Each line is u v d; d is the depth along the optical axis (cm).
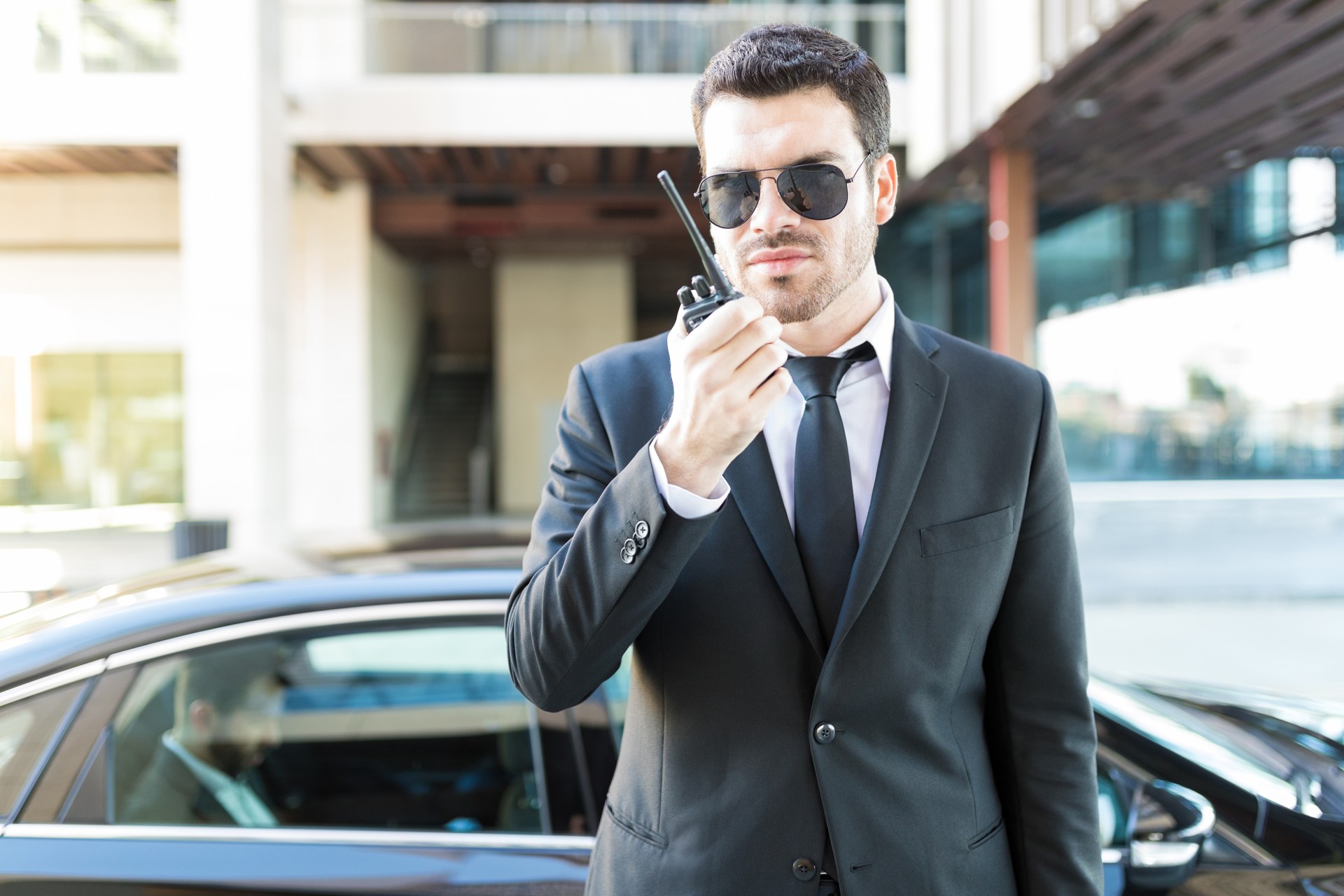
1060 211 1229
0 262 1302
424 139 1104
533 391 1720
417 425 1772
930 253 1373
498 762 169
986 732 119
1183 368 1156
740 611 103
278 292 976
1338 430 969
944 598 105
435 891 147
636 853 105
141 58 1015
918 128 1084
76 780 153
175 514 1323
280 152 989
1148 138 915
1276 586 791
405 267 1720
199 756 164
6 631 178
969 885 106
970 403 113
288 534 995
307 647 169
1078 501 852
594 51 1128
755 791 101
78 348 1314
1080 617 115
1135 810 164
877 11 1138
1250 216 1104
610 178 1316
